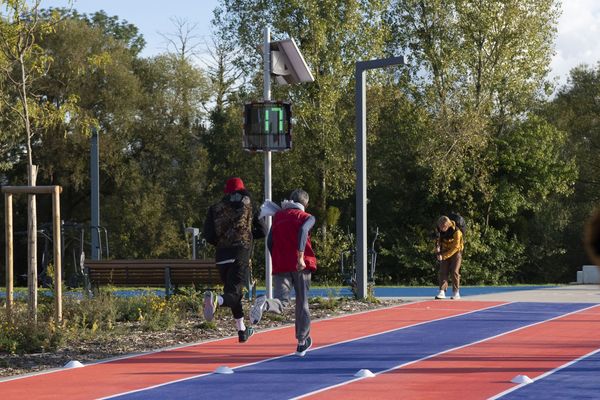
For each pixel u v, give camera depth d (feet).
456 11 173.99
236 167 188.34
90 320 56.95
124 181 211.61
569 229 204.74
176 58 223.71
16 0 64.28
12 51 65.77
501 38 170.30
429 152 168.76
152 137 219.20
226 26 173.58
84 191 219.82
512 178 178.60
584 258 204.33
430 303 75.77
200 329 56.18
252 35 170.50
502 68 171.22
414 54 177.06
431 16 174.29
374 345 48.62
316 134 168.55
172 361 43.62
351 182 173.88
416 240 175.73
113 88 207.21
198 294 70.13
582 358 43.16
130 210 206.18
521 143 176.45
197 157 218.59
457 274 80.18
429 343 49.29
